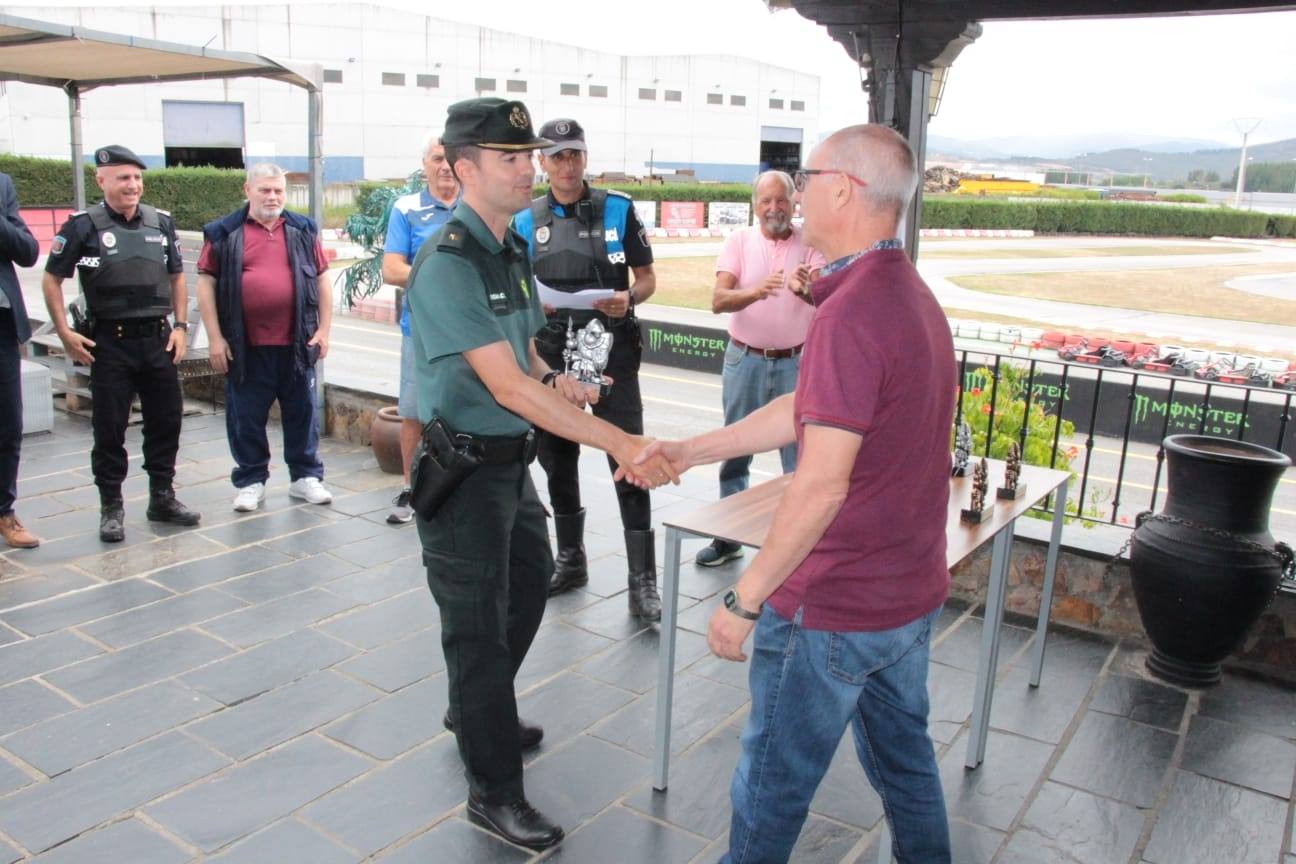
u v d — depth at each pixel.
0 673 3.41
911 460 1.87
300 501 5.30
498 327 2.41
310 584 4.23
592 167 43.47
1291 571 3.59
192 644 3.67
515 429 2.56
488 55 39.12
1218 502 3.32
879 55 3.35
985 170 56.09
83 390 6.84
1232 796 2.88
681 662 3.64
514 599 2.78
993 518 2.72
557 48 41.00
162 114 32.78
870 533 1.88
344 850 2.54
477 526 2.50
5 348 4.33
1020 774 2.97
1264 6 2.91
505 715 2.58
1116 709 3.35
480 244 2.45
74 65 6.33
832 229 1.91
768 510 2.72
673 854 2.56
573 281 3.83
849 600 1.91
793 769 2.01
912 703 2.05
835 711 1.96
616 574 4.46
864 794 2.86
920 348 1.83
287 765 2.91
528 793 2.82
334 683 3.40
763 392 4.34
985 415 4.79
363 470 5.89
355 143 36.84
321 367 6.51
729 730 3.17
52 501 5.21
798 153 51.00
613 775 2.92
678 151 46.12
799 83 49.62
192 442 6.38
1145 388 9.57
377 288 15.74
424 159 4.72
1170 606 3.38
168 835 2.58
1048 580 3.38
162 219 4.79
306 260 5.06
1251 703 3.41
